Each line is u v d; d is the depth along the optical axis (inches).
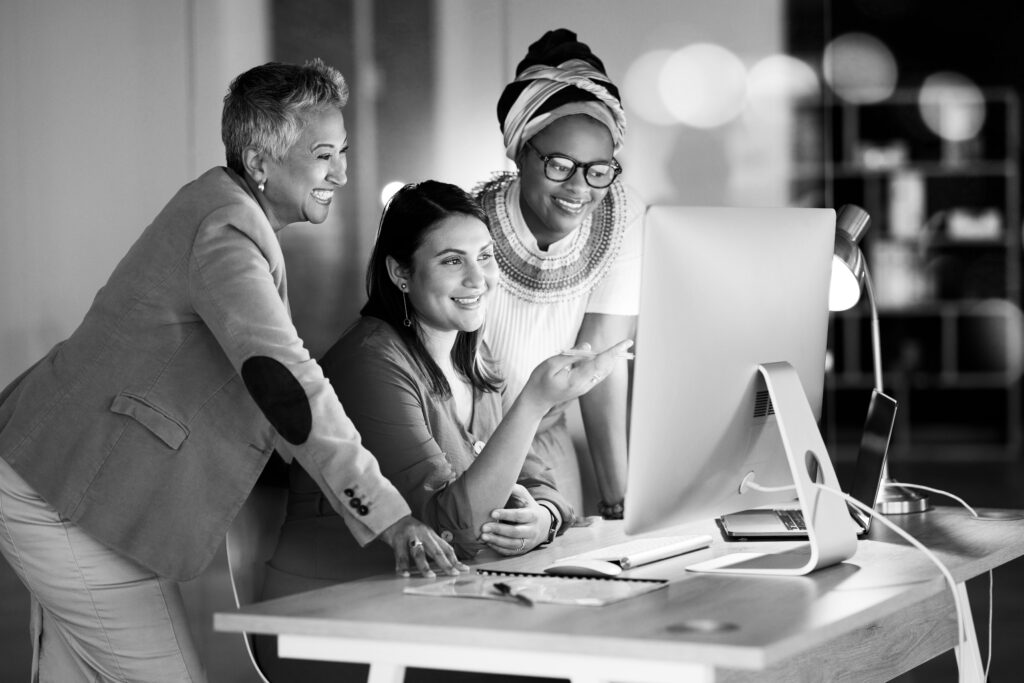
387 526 75.5
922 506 98.7
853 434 376.2
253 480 82.0
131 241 156.3
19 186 155.9
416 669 85.4
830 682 73.7
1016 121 372.2
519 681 85.4
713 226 72.5
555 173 109.0
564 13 164.9
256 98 85.6
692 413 71.9
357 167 159.6
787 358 78.9
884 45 376.8
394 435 88.7
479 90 161.5
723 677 62.0
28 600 169.5
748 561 76.5
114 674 84.9
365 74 159.6
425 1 160.4
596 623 60.3
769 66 171.8
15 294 156.2
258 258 81.1
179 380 81.2
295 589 90.0
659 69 168.9
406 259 93.9
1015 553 84.6
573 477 119.0
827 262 81.6
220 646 148.6
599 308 118.3
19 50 155.7
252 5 156.7
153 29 156.3
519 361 114.7
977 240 371.2
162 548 80.3
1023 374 375.6
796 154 172.4
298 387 76.7
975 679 89.5
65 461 81.5
